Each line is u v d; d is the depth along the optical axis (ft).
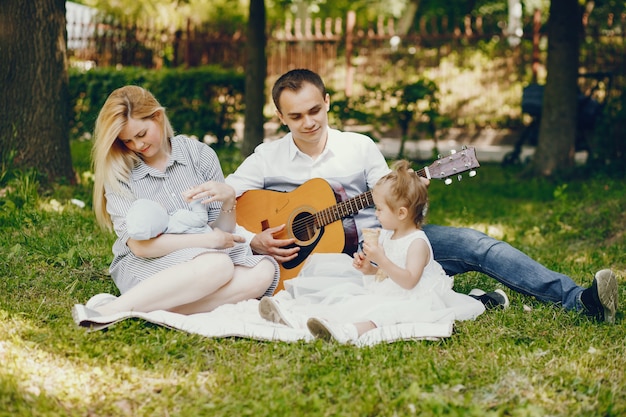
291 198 15.01
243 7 73.15
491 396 10.28
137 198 13.28
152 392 10.30
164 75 43.47
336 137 15.15
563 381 10.66
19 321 12.46
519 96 49.08
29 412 9.32
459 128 50.21
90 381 10.51
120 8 67.97
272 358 11.35
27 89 23.38
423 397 10.03
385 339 12.00
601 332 12.60
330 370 10.93
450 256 14.28
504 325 12.95
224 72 43.98
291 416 9.65
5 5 23.08
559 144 34.42
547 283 13.58
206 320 12.42
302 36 49.52
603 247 20.66
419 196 13.14
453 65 49.47
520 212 26.86
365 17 82.23
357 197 14.46
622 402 10.14
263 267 13.70
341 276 14.07
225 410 9.75
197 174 13.85
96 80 43.80
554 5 34.30
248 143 38.22
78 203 21.70
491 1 78.33
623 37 43.09
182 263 12.78
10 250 16.53
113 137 12.81
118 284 13.61
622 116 36.47
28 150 23.47
